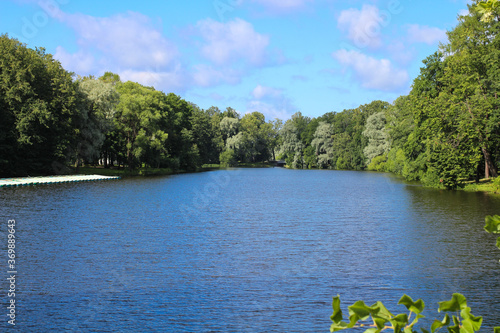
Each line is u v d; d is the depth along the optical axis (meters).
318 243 22.56
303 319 12.55
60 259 18.92
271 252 20.56
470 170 53.69
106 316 12.68
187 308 13.37
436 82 58.69
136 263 18.41
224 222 29.22
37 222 28.02
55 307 13.34
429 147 56.06
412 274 16.81
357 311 2.80
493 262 18.44
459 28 53.69
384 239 23.48
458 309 2.86
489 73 48.84
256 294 14.62
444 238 23.52
